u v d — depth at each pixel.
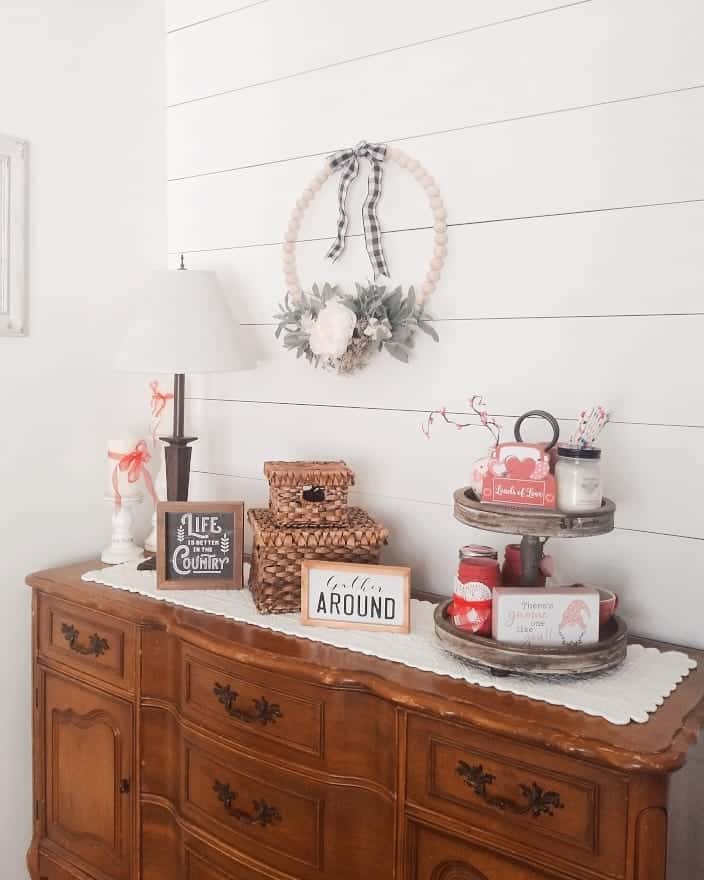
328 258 1.90
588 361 1.57
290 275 1.97
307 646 1.40
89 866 1.79
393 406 1.83
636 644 1.47
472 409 1.69
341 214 1.86
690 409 1.47
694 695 1.22
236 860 1.48
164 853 1.67
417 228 1.77
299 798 1.38
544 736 1.08
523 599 1.26
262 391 2.07
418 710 1.21
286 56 1.96
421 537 1.81
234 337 1.85
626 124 1.50
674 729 1.09
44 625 1.85
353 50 1.84
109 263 2.09
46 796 1.88
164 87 2.22
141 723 1.65
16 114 1.86
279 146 1.99
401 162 1.76
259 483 2.09
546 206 1.60
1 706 1.91
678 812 1.48
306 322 1.83
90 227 2.04
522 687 1.23
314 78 1.92
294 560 1.57
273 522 1.63
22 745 1.96
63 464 2.01
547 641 1.26
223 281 2.13
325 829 1.36
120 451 1.97
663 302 1.48
